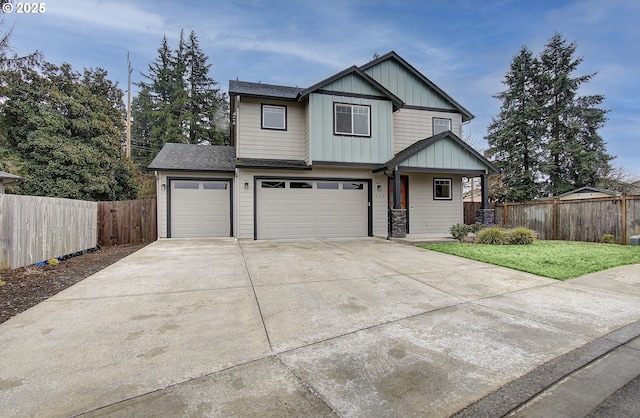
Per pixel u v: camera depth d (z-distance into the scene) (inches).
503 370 99.5
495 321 139.8
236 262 268.5
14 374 94.9
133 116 1244.5
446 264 262.2
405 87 519.5
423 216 514.9
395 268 246.5
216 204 479.8
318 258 287.3
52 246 297.3
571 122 791.7
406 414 78.0
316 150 438.9
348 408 80.0
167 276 219.3
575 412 80.6
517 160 839.1
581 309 155.5
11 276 228.5
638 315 147.6
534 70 835.4
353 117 455.2
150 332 126.4
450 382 92.7
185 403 81.2
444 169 449.1
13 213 247.6
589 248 342.0
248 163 425.4
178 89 1112.2
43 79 587.2
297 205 456.8
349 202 476.7
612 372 99.7
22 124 580.1
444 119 537.6
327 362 103.3
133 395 84.7
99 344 115.5
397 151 511.8
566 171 811.4
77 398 83.2
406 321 139.4
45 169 560.1
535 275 224.7
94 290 185.6
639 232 369.1
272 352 110.2
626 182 892.0
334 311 151.5
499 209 541.3
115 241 459.8
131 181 719.7
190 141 1100.5
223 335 124.0
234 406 80.1
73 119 610.9
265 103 458.9
